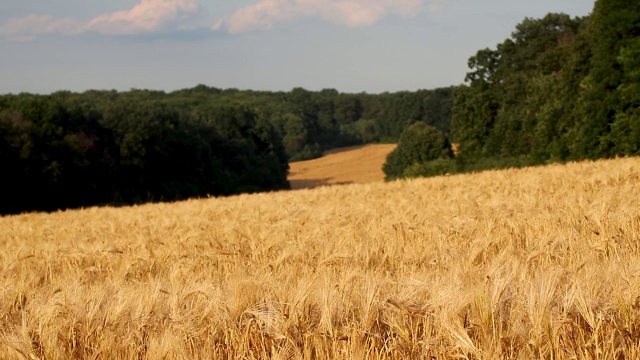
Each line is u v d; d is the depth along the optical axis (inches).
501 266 234.5
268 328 196.4
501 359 167.2
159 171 2915.8
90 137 2559.1
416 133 3836.1
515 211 441.1
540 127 2118.6
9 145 2111.2
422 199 650.8
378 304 194.1
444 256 309.9
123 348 198.8
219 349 199.6
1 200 2106.3
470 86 2802.7
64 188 2294.5
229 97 7322.8
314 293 205.5
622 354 177.0
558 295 187.0
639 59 1673.2
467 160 2773.1
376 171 4552.2
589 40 1994.3
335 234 423.8
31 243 566.9
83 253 419.5
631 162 947.3
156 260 382.6
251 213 670.5
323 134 6875.0
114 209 1138.7
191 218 690.8
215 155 3435.0
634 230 322.7
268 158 4023.1
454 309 181.6
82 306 217.3
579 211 392.8
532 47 3046.3
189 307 215.8
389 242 355.6
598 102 1792.6
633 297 177.0
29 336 200.7
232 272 329.7
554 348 173.3
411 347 182.9
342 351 186.1
